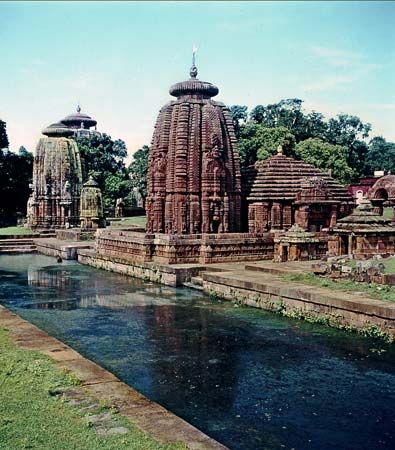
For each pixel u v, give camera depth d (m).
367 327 20.83
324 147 74.56
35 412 11.27
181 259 37.06
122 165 100.12
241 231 43.47
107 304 28.62
